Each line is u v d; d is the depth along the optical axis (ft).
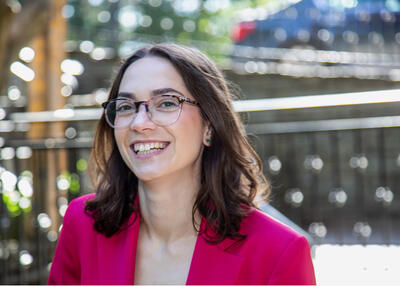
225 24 55.11
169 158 5.16
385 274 11.60
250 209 5.45
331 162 20.84
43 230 14.94
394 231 17.37
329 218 19.69
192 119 5.25
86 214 6.03
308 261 4.98
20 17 12.28
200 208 5.37
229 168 5.52
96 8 48.37
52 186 15.62
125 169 6.05
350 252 13.97
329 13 28.96
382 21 27.58
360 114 19.85
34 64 17.90
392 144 20.47
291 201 17.49
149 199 5.44
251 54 28.96
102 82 23.91
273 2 45.32
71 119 14.89
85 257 5.72
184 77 5.24
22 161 15.88
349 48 28.30
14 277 14.21
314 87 22.25
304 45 29.55
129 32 50.19
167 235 5.51
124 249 5.51
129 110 5.31
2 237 14.79
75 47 24.07
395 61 25.89
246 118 14.03
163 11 53.88
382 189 16.28
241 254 5.08
